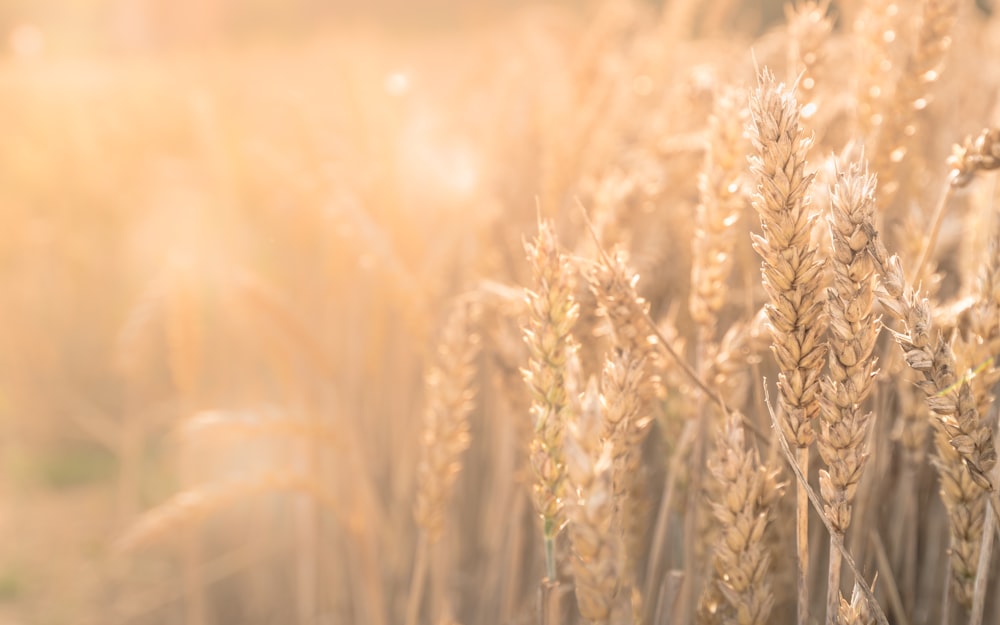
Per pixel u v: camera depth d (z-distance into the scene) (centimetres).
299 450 110
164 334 156
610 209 65
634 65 110
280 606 117
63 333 186
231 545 130
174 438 122
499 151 102
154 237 185
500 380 68
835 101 68
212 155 124
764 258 52
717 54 108
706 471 61
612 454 54
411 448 103
